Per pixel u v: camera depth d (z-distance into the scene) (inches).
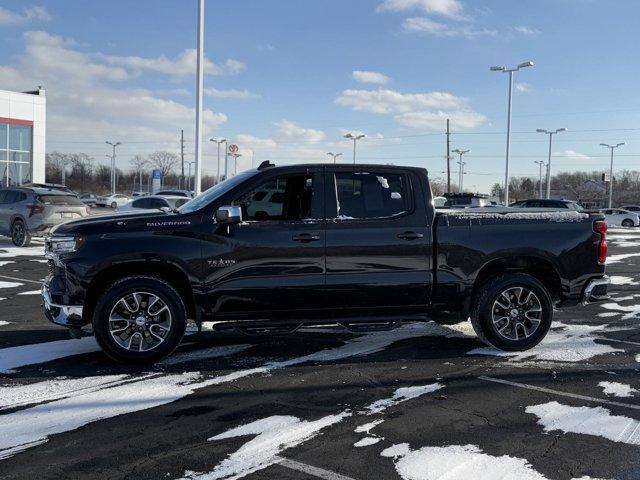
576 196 3747.5
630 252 738.2
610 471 138.7
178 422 167.6
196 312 223.9
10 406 179.5
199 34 734.5
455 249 236.7
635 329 292.2
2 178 1391.5
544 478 135.0
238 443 153.6
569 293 247.3
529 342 245.1
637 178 4264.3
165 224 221.1
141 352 220.8
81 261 215.2
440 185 3277.6
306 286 227.0
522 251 240.7
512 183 4480.8
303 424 166.7
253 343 258.4
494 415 174.6
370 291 231.6
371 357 237.8
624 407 181.6
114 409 177.6
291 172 231.3
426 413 175.9
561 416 173.8
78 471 137.8
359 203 234.2
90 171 4180.6
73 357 233.3
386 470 138.8
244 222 225.3
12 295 375.9
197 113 749.3
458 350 249.4
